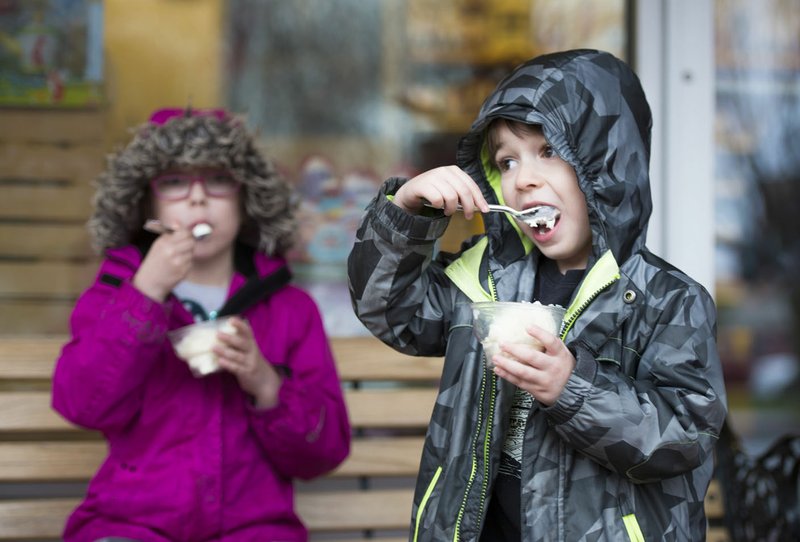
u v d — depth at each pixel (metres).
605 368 2.15
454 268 2.52
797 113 7.93
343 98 6.85
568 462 2.22
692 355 2.21
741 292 8.23
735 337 8.22
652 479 2.17
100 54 6.17
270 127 6.78
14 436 4.25
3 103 5.93
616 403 2.09
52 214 5.77
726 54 7.79
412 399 4.02
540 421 2.24
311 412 3.20
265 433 3.15
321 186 6.74
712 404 2.18
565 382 2.08
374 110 6.89
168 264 3.01
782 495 3.68
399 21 6.87
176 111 3.50
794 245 8.17
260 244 3.47
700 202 4.39
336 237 6.58
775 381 8.20
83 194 5.84
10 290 5.66
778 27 7.75
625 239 2.37
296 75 6.79
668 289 2.28
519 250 2.55
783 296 8.23
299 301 3.49
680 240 4.38
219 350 2.98
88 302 3.21
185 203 3.24
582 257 2.47
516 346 2.06
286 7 6.71
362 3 6.83
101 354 2.97
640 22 4.41
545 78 2.38
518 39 6.85
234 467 3.15
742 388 8.19
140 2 6.28
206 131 3.25
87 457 3.75
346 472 3.95
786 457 3.78
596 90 2.38
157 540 2.98
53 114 5.99
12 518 3.69
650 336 2.27
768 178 8.10
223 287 3.39
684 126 4.38
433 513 2.33
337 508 3.93
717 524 4.16
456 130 6.94
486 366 2.32
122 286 3.02
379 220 2.30
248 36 6.68
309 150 6.79
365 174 6.82
